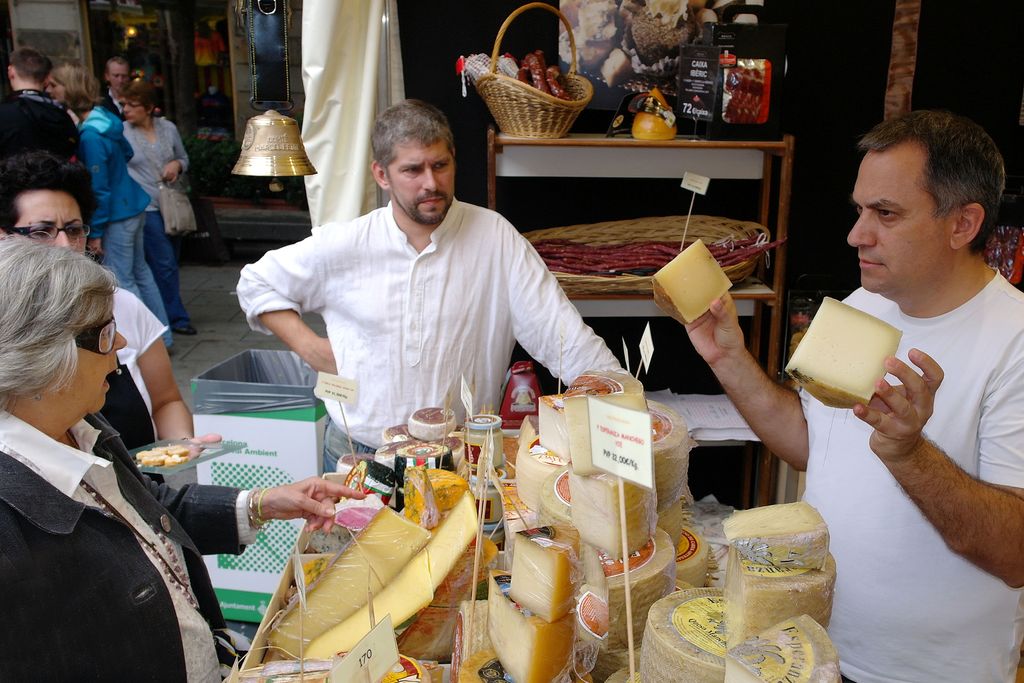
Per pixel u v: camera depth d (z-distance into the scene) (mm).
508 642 981
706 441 2963
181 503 1524
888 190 1320
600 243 2947
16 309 1055
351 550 1279
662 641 976
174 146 5664
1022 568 1255
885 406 1184
